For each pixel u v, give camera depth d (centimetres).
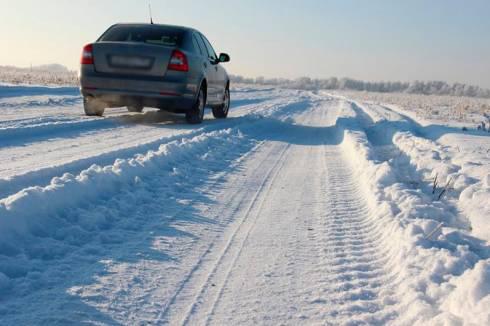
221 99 1288
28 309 243
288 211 467
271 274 314
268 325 247
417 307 257
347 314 262
